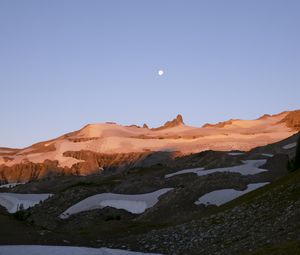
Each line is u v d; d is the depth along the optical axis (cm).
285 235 3666
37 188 16750
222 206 6381
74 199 10444
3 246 3944
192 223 5178
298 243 3275
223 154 16250
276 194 4781
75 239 4838
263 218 4322
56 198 10619
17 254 3684
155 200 9944
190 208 7494
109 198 10275
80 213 9200
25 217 5350
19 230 4566
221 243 4134
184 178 11775
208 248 4112
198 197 7994
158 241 4778
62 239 4644
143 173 14712
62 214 9512
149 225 6125
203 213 6669
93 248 4316
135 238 5109
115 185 11838
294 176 5353
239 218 4612
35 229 4797
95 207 9719
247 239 3959
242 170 11856
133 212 9438
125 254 4122
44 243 4284
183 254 4150
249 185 8856
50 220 8931
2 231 4378
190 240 4525
